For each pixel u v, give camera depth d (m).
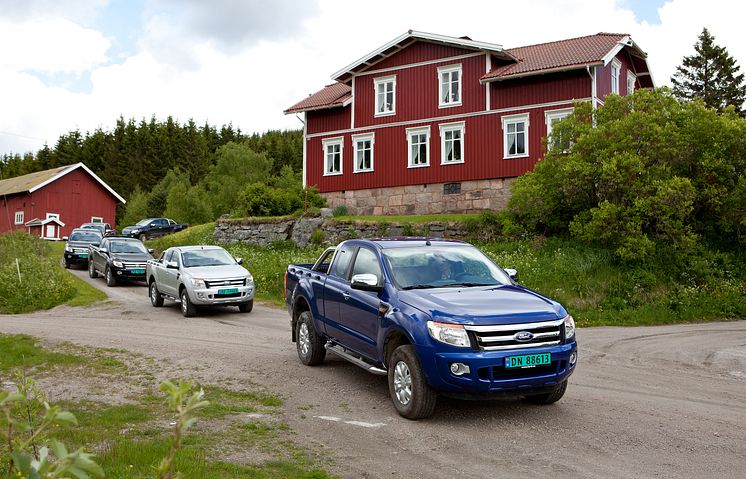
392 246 7.72
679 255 18.92
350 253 8.28
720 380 8.53
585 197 21.06
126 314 15.66
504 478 4.66
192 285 15.02
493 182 28.73
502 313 6.04
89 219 55.38
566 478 4.68
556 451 5.31
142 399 6.89
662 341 12.05
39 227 49.88
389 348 6.74
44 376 8.05
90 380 7.84
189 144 104.81
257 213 32.50
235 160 72.44
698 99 20.47
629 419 6.34
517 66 28.27
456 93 30.05
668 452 5.32
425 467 4.87
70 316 15.24
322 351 8.77
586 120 21.44
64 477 1.61
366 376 8.23
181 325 13.46
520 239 22.61
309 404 6.78
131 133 104.12
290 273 9.85
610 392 7.60
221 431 5.66
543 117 27.38
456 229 24.55
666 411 6.70
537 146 27.52
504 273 7.71
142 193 80.94
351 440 5.53
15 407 4.96
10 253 24.36
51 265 20.81
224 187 69.00
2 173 115.75
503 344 5.91
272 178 67.25
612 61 28.55
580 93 26.59
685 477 4.74
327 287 8.34
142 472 4.29
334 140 33.72
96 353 9.69
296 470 4.66
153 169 97.94
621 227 18.83
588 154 20.20
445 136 30.25
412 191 31.08
